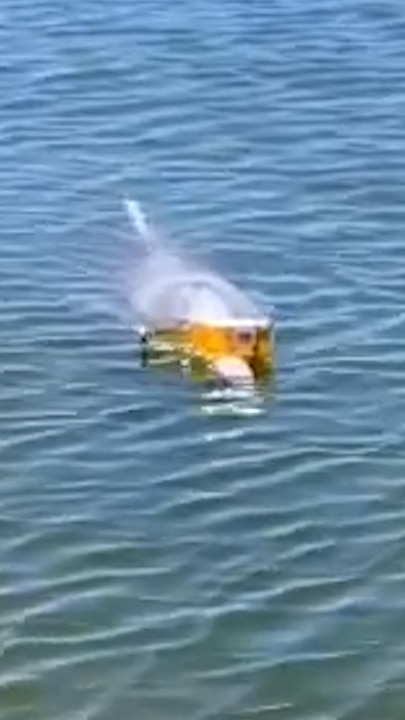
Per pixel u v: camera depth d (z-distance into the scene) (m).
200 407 30.08
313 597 25.53
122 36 46.91
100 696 23.73
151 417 29.80
